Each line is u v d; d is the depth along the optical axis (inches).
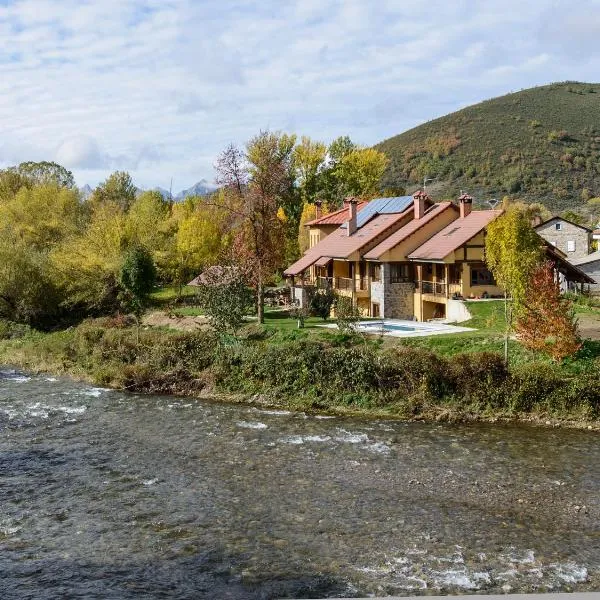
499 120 6491.1
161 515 728.3
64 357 1705.2
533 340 1217.4
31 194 2925.7
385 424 1126.4
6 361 1770.4
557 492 789.9
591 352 1243.2
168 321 1913.1
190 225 2346.2
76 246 2276.1
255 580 581.9
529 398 1157.1
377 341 1445.6
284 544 652.1
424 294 1847.9
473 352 1304.1
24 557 629.9
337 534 674.2
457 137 6363.2
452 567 601.0
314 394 1282.0
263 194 1877.5
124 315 2033.7
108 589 568.7
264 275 1878.7
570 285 2039.9
